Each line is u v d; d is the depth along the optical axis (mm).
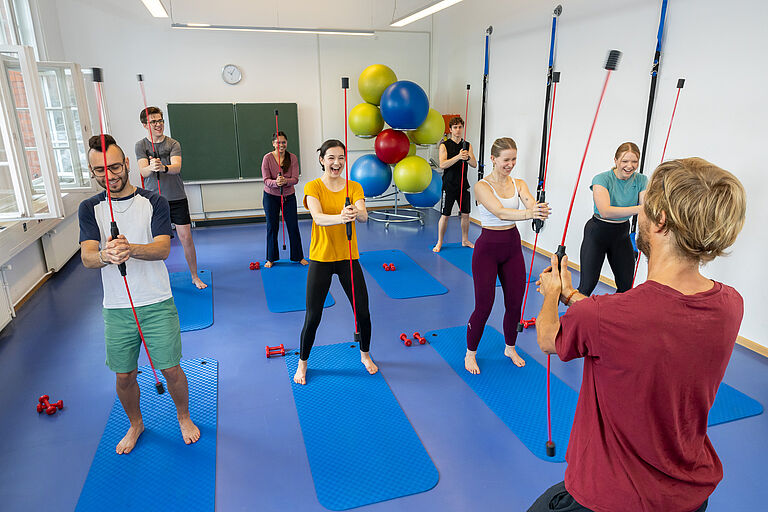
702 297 901
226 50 6805
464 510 2029
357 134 5926
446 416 2641
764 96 3148
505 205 2816
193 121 6793
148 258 1999
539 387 2900
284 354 3318
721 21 3369
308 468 2266
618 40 4238
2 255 3721
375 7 7207
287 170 4953
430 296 4352
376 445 2410
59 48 6055
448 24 7195
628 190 3289
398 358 3260
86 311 4113
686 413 954
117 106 6574
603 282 4660
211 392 2855
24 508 2039
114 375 3104
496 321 3828
